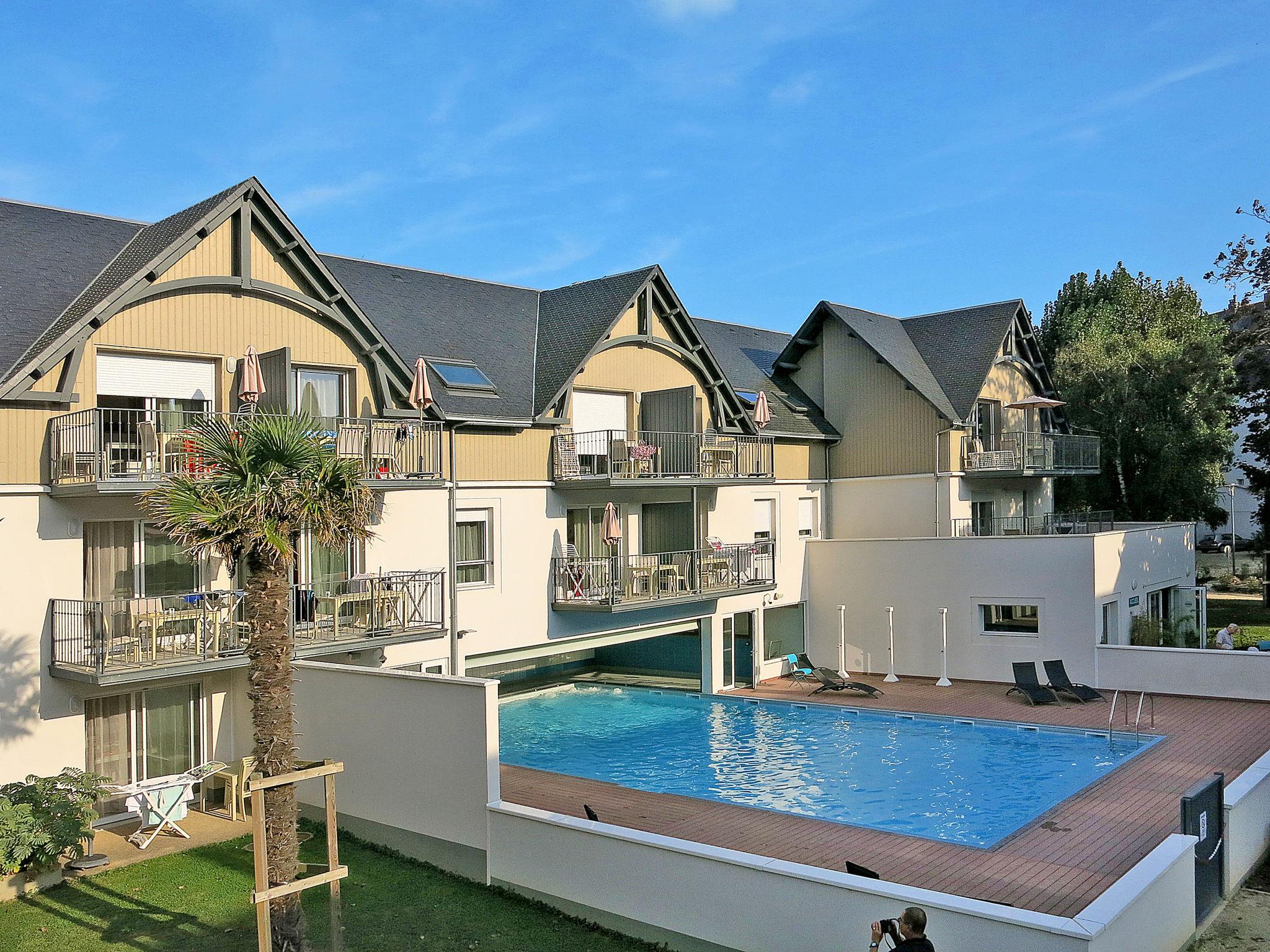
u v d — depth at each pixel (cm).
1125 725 2175
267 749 1096
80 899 1291
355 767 1577
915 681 2828
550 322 2634
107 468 1512
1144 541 2947
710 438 2616
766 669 2964
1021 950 884
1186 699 2412
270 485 1087
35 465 1519
